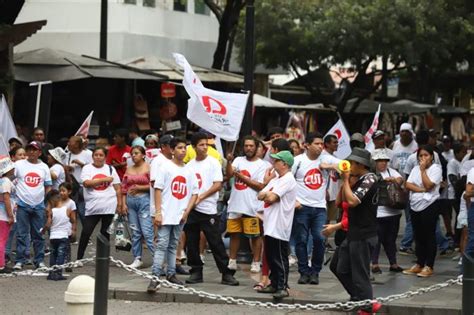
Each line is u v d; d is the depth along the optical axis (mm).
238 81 32781
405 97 58906
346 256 13438
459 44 44469
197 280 16297
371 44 43062
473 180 16312
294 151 19359
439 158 19906
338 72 54594
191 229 16203
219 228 17531
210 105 17594
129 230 18453
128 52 39969
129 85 32406
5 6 26547
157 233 15562
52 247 16953
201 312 14500
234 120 17750
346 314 14406
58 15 39906
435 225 17297
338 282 16688
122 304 15133
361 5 43625
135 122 32281
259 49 44250
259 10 43906
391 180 17453
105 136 32938
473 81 56875
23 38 25297
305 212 16297
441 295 15453
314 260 16438
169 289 15633
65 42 39781
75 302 11555
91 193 17750
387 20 42438
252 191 17031
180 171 15539
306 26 43781
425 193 17188
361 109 48625
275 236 14734
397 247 21875
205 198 16078
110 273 17484
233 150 19141
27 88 31625
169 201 15492
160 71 31547
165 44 42094
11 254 18547
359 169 13391
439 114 54469
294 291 15688
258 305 12609
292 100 52969
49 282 16812
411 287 16219
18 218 17781
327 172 16516
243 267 18234
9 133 22484
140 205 17703
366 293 13211
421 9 42844
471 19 43312
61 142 23312
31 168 17891
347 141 21297
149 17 41156
